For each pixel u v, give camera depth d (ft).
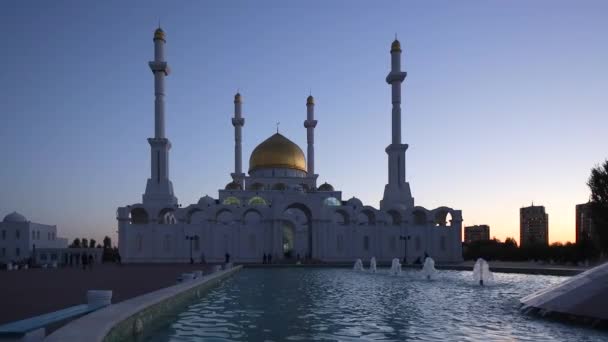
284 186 258.37
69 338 25.81
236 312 49.01
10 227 262.06
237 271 136.56
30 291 69.26
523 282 93.86
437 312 48.83
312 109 288.71
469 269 141.59
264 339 34.76
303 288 79.61
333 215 217.36
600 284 42.98
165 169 219.82
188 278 79.10
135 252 203.41
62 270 142.10
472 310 50.39
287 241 256.93
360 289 77.82
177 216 207.51
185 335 36.17
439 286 84.17
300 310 50.57
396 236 220.23
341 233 216.74
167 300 48.16
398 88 234.38
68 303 54.54
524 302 50.49
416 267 172.14
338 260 213.46
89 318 32.81
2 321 41.75
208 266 166.09
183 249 205.87
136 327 37.47
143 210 212.43
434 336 35.96
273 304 56.13
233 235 209.36
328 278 108.37
